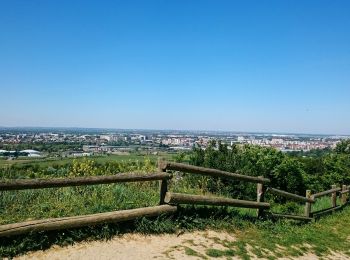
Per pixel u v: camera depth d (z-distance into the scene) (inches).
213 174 337.7
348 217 534.3
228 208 389.7
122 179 274.8
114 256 232.8
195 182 498.9
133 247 251.1
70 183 249.0
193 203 318.7
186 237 287.0
